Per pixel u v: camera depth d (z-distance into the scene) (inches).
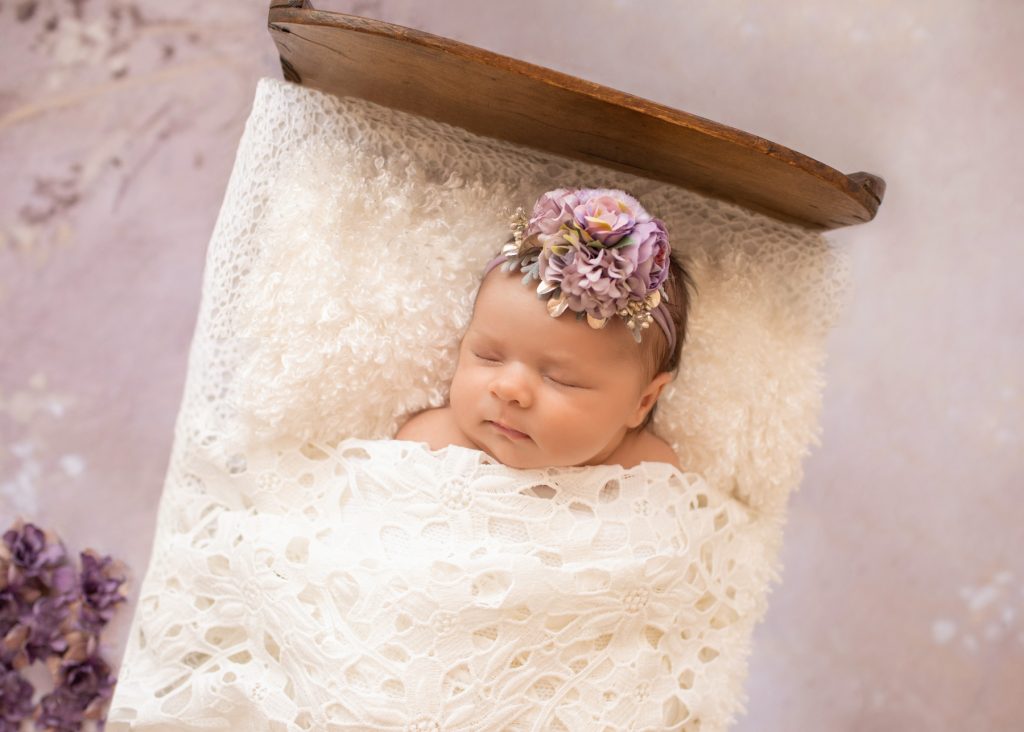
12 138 77.9
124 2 78.1
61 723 72.7
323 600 45.6
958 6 80.0
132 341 80.4
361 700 43.9
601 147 50.0
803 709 81.7
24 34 77.5
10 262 78.6
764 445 55.1
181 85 79.4
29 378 78.9
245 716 46.5
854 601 82.7
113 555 78.7
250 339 49.9
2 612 73.1
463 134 53.5
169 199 80.3
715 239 55.8
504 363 46.8
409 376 52.1
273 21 42.7
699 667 50.7
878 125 80.7
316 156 50.7
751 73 79.3
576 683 45.9
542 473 47.5
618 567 46.6
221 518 48.8
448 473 46.9
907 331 82.6
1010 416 82.5
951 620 82.4
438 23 77.5
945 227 82.0
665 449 53.1
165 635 48.3
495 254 53.1
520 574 44.9
